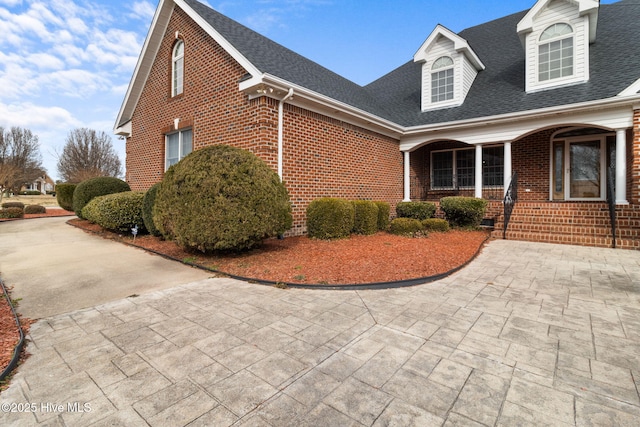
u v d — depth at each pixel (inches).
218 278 188.9
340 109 335.6
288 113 299.0
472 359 99.9
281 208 235.5
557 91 366.9
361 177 389.4
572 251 268.2
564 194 421.7
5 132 1358.3
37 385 85.6
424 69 474.0
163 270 206.2
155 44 412.8
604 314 135.4
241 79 279.9
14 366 94.3
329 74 462.6
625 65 349.1
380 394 82.5
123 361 97.8
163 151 414.3
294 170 304.2
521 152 447.8
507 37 538.3
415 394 82.5
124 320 128.6
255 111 283.9
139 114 457.4
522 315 134.4
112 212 313.9
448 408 77.1
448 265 209.8
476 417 74.1
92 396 81.1
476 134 398.3
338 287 168.7
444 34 446.0
